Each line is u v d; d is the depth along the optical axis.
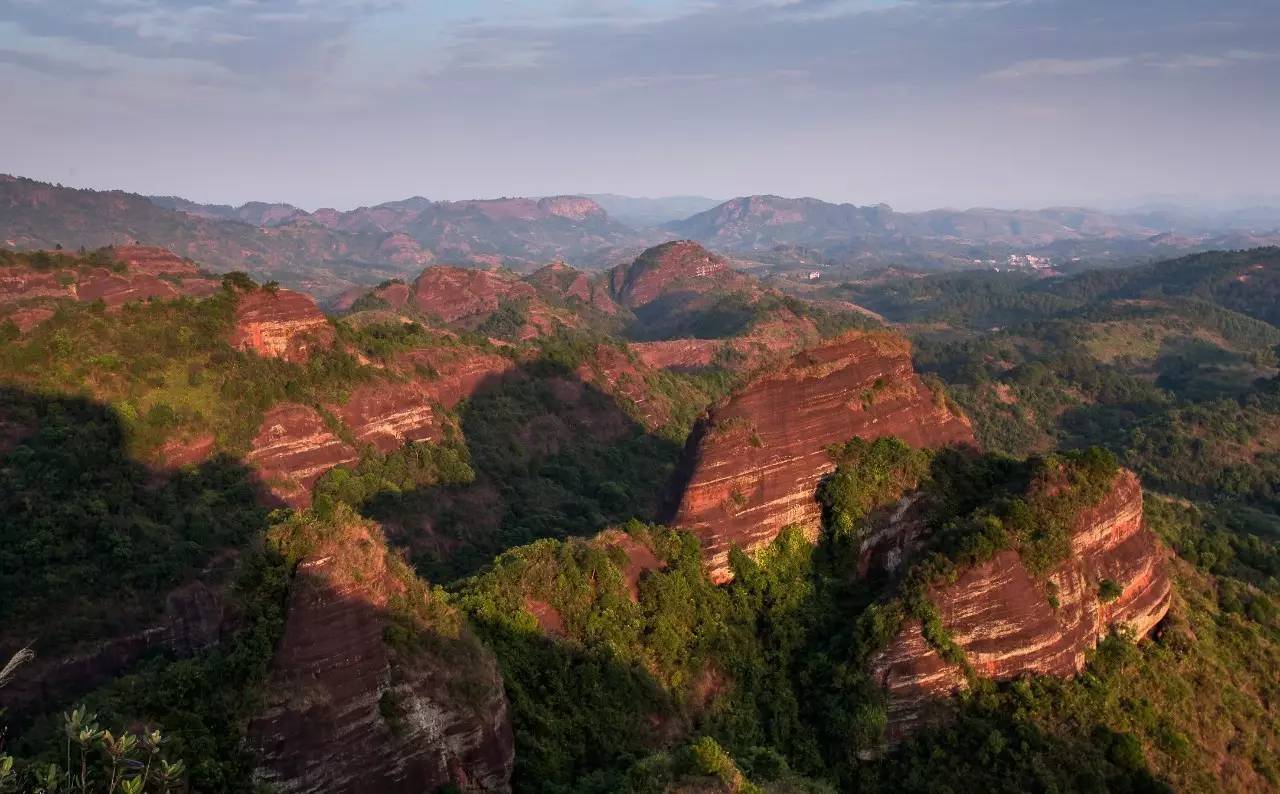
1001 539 38.12
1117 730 35.72
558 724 33.38
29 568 45.69
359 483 64.88
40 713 41.19
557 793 29.86
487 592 37.72
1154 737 36.25
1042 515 39.62
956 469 47.50
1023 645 36.84
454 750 28.53
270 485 60.12
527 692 34.31
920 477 46.31
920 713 35.88
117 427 54.88
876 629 37.12
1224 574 53.59
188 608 48.22
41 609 44.50
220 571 50.38
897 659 36.56
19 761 23.16
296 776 25.64
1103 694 36.72
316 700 26.27
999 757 34.22
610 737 34.16
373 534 30.31
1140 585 41.56
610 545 41.75
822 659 39.38
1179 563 49.59
